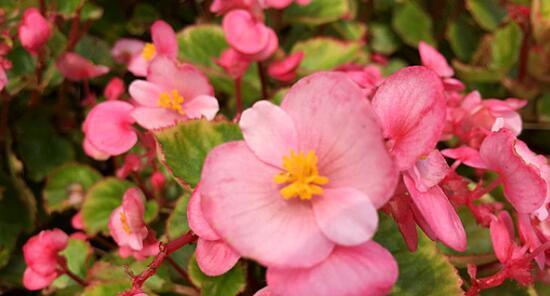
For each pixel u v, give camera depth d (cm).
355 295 14
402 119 15
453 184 18
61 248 21
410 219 16
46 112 30
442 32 36
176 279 23
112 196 25
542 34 29
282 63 25
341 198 15
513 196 17
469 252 21
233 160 15
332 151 15
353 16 33
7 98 27
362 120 15
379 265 14
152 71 21
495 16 33
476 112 22
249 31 21
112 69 31
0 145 28
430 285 18
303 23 31
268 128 16
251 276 21
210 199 15
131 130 21
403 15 34
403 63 35
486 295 21
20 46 28
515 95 31
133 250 20
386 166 14
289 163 15
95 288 21
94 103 28
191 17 36
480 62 32
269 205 15
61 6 29
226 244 16
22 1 28
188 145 20
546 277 20
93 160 30
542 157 18
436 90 15
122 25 34
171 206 25
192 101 21
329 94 15
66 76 27
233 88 27
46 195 26
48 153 29
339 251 15
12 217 27
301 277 14
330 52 30
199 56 28
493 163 17
